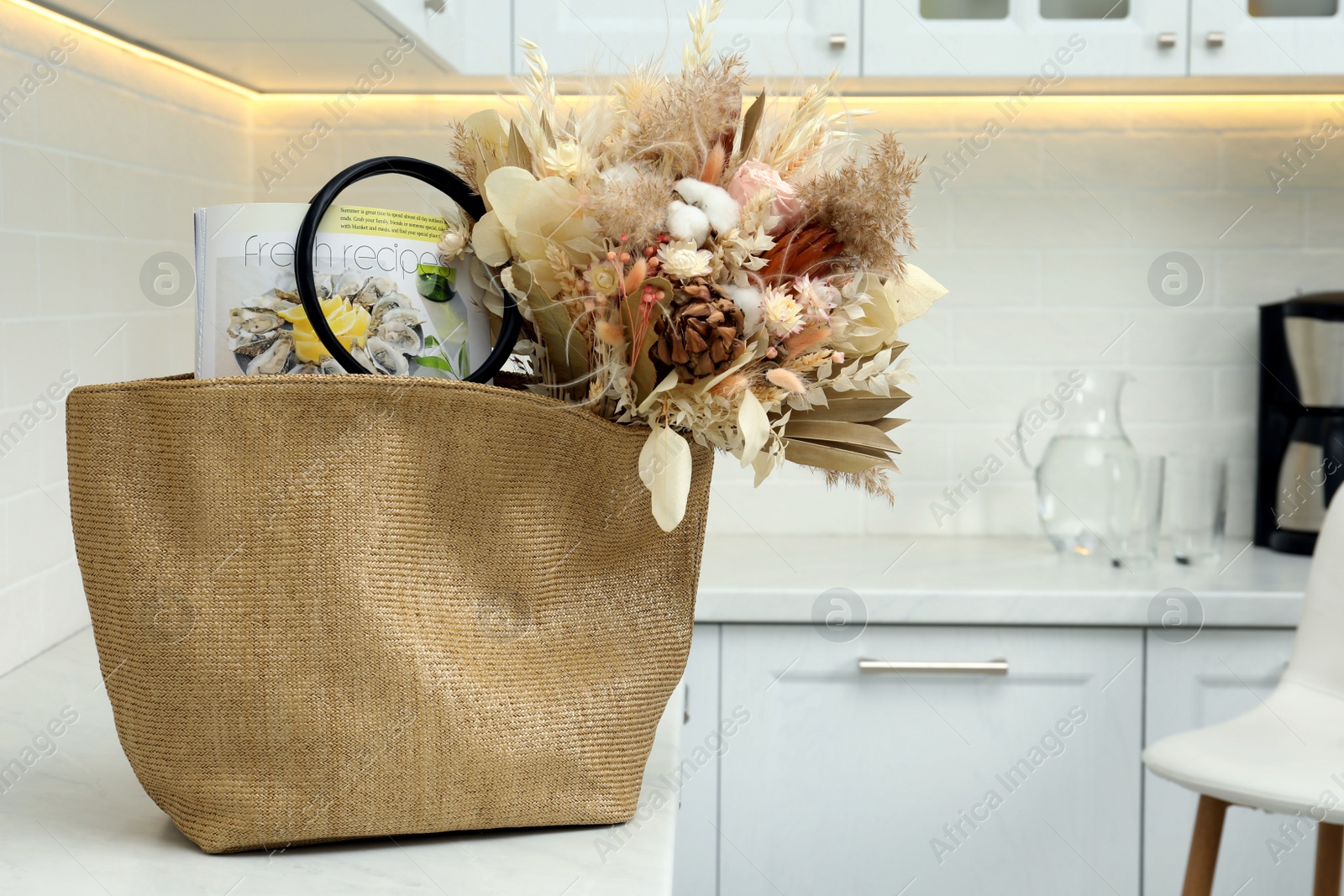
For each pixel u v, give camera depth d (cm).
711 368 55
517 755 61
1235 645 147
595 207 55
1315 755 124
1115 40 152
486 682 60
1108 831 150
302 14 115
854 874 151
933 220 181
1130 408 184
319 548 57
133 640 57
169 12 115
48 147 111
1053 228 181
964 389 184
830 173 58
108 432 57
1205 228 181
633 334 56
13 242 105
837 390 62
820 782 150
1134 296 182
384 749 58
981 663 148
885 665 147
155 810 68
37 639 112
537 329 64
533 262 58
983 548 176
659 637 66
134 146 131
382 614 57
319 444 57
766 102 62
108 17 116
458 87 167
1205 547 162
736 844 150
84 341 119
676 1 148
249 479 56
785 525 188
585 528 63
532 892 56
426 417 58
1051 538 168
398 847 62
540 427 60
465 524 60
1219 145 179
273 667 57
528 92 61
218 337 60
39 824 66
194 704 57
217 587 57
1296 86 165
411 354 61
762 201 56
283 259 60
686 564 67
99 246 122
